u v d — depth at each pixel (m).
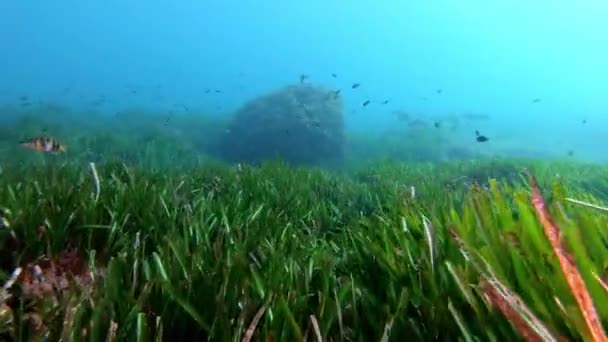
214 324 1.68
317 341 1.58
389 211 4.97
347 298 2.14
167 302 1.84
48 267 2.81
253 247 3.18
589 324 1.11
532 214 1.94
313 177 8.94
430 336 1.64
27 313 2.09
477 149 29.81
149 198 4.06
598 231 2.08
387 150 24.34
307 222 5.14
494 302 1.42
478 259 1.53
